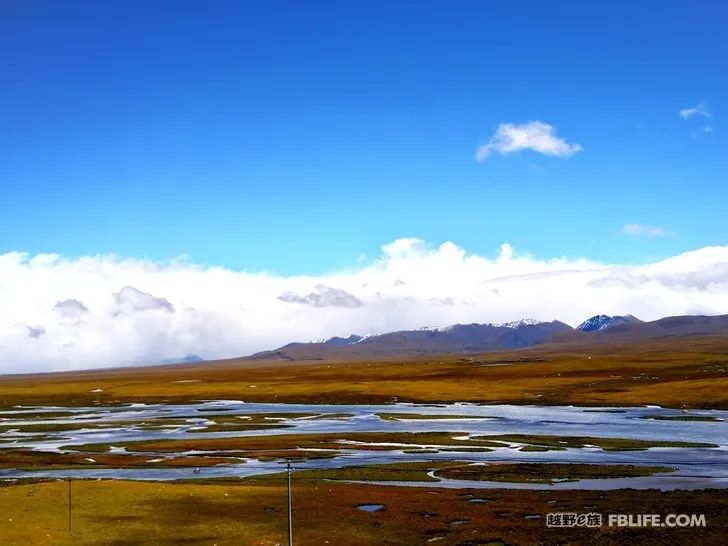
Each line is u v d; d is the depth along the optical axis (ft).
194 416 520.83
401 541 174.09
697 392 515.50
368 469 274.98
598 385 628.69
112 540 170.60
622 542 169.27
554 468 266.57
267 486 241.96
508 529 182.39
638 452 301.22
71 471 287.28
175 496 216.13
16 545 163.12
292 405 606.96
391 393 650.43
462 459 296.10
